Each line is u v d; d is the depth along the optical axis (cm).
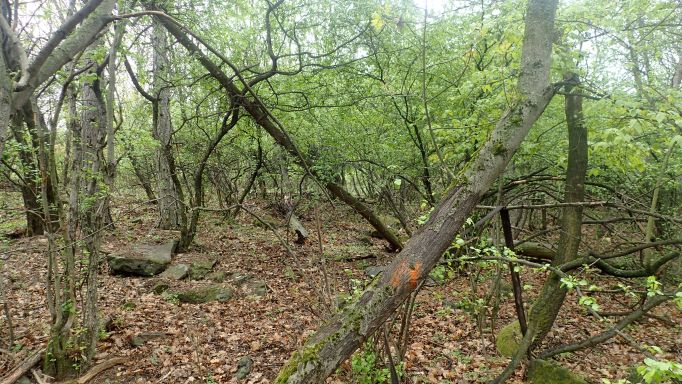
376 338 398
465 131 637
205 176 1429
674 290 413
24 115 567
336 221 1381
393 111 911
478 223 334
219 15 745
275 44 860
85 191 517
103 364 502
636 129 395
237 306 732
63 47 208
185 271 866
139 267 843
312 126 968
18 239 941
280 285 846
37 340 543
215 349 576
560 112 766
